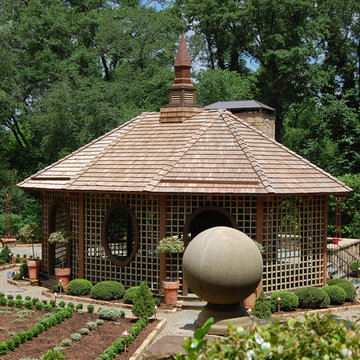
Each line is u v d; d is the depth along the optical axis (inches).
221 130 837.2
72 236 834.8
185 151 788.0
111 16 1849.2
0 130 1753.2
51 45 1934.1
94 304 737.6
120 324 600.1
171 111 898.7
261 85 2016.5
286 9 1838.1
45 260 916.6
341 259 954.7
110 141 911.7
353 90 1780.3
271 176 738.2
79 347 506.0
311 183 766.5
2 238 1485.0
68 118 1674.5
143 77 1840.6
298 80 1830.7
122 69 1863.9
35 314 636.1
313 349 241.8
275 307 678.5
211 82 1622.8
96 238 807.7
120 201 781.3
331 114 1668.3
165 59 1834.4
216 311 405.4
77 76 1759.4
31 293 816.3
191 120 886.4
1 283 910.4
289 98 1886.1
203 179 726.5
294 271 769.6
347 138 1610.5
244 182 716.0
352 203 1334.9
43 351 487.2
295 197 762.2
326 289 731.4
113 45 1863.9
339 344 247.6
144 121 937.5
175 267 757.9
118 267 796.0
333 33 1971.0
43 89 1929.1
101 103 1616.6
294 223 766.5
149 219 757.9
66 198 861.2
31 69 1889.8
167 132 872.9
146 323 601.6
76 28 1987.0
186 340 250.4
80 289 769.6
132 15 1849.2
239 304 416.5
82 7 2188.7
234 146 796.0
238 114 1269.7
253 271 398.0
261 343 243.4
